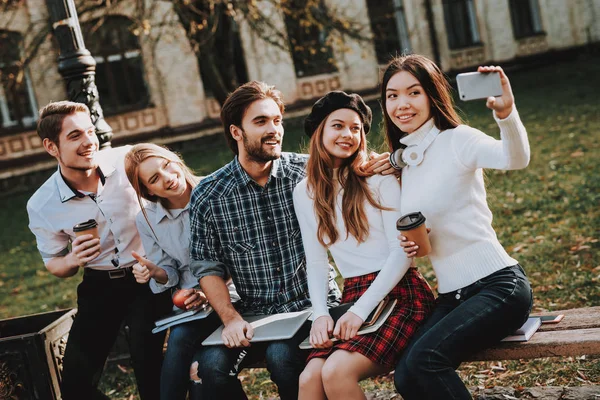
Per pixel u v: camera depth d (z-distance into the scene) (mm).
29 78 17500
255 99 3059
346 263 2996
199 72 18766
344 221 2928
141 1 14055
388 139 3055
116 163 3582
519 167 2566
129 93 18625
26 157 17438
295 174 3232
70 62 4168
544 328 2781
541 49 22828
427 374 2523
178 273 3453
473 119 13969
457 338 2566
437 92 2824
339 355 2676
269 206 3207
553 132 11055
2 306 7387
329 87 20188
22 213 13227
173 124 18656
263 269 3229
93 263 3547
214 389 2932
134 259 3555
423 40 21578
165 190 3260
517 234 6215
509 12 22391
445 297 2836
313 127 2980
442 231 2773
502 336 2645
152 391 3342
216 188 3219
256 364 3117
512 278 2684
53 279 8141
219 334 3066
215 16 14039
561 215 6504
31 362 3365
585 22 23078
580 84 16578
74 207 3518
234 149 3236
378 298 2777
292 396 2895
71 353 3428
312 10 15312
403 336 2770
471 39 22438
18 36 17406
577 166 8398
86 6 14211
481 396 3447
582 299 4391
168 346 3127
